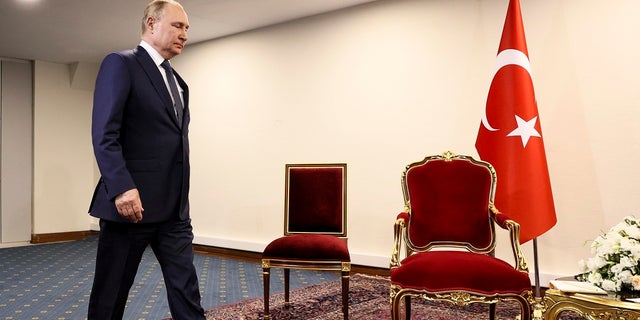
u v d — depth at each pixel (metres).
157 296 4.32
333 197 3.72
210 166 6.95
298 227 3.73
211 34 6.70
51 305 4.00
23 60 8.23
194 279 2.28
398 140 5.16
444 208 3.03
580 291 2.18
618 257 2.18
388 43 5.27
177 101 2.31
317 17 5.85
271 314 3.65
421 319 3.55
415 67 5.07
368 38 5.42
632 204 3.94
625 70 4.00
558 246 4.25
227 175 6.73
